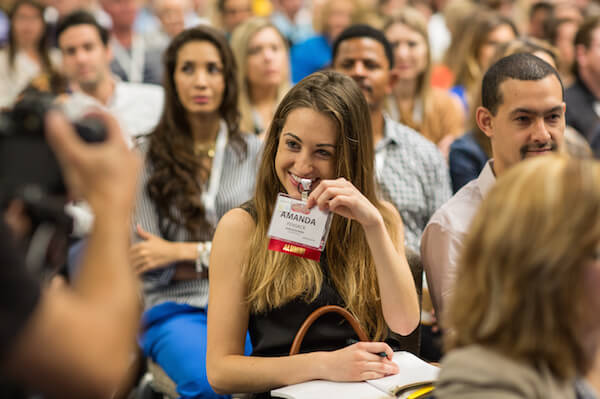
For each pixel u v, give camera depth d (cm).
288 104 272
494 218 160
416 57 560
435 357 334
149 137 433
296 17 1112
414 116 569
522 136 293
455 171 436
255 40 580
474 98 438
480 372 157
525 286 154
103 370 137
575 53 618
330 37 862
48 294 136
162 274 402
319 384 251
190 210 411
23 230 152
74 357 134
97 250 144
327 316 276
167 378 367
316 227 257
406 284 268
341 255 282
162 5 835
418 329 297
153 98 590
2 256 129
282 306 273
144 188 418
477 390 157
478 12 716
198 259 400
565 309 153
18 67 770
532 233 152
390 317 270
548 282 151
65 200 158
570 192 152
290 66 870
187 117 439
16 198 150
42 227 154
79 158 145
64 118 146
